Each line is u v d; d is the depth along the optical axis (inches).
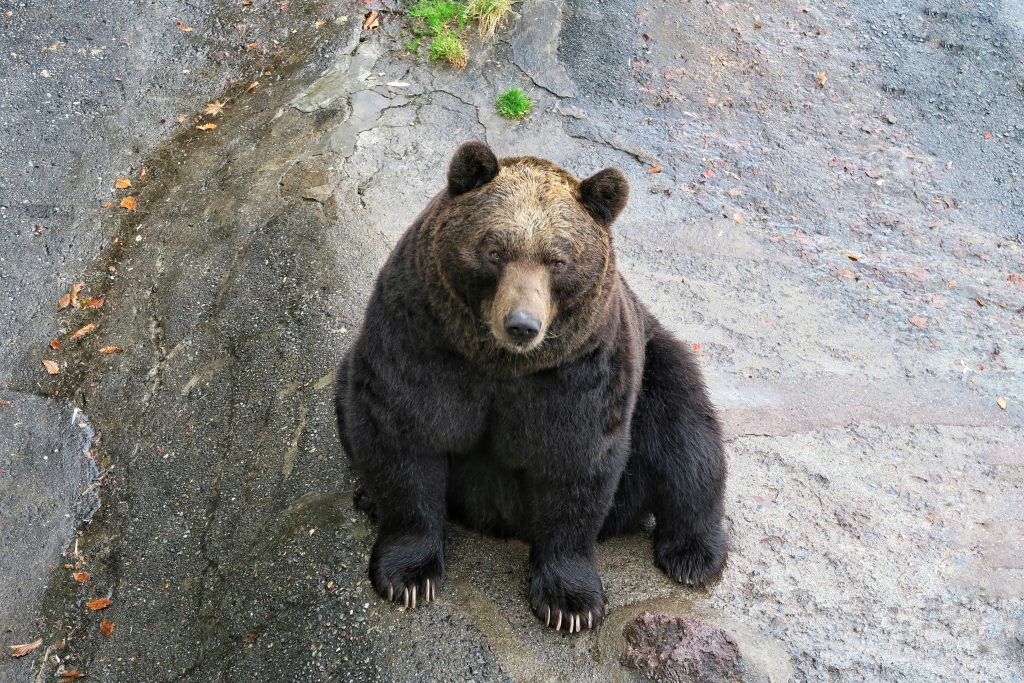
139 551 243.9
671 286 328.2
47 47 374.0
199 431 262.2
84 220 328.5
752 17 437.1
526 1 403.9
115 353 290.5
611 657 196.4
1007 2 459.2
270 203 318.3
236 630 209.8
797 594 217.9
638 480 220.8
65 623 237.5
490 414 185.5
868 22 448.5
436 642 192.1
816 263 350.3
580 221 173.9
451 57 378.0
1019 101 429.7
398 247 187.9
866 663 204.8
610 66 397.1
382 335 181.3
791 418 283.4
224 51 386.3
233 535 232.8
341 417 212.2
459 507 210.1
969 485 270.7
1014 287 357.7
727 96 403.2
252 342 274.8
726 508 238.7
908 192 388.8
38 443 272.7
